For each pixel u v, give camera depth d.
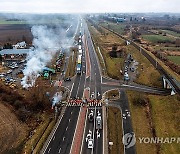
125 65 173.75
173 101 103.62
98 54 199.00
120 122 93.62
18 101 104.94
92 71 154.00
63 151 75.81
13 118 95.81
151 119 96.06
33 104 104.31
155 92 121.12
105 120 93.94
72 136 83.94
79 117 96.62
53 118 96.31
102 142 80.38
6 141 82.19
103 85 130.50
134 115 99.19
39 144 79.38
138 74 152.50
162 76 133.25
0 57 176.12
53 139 82.31
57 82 133.75
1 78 134.88
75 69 158.38
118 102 110.19
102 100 111.69
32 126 92.25
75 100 110.94
